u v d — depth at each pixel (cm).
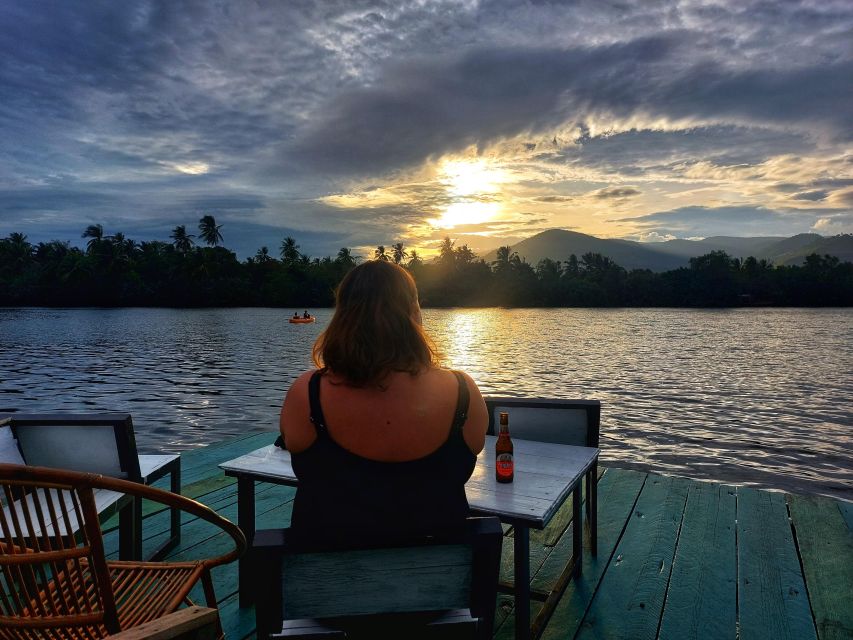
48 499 146
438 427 138
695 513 395
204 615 132
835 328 6938
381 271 143
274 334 5041
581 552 305
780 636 253
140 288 13725
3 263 14312
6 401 1681
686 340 4828
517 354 3481
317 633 134
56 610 153
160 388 1919
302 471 142
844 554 333
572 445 302
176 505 165
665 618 267
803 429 1384
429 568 137
